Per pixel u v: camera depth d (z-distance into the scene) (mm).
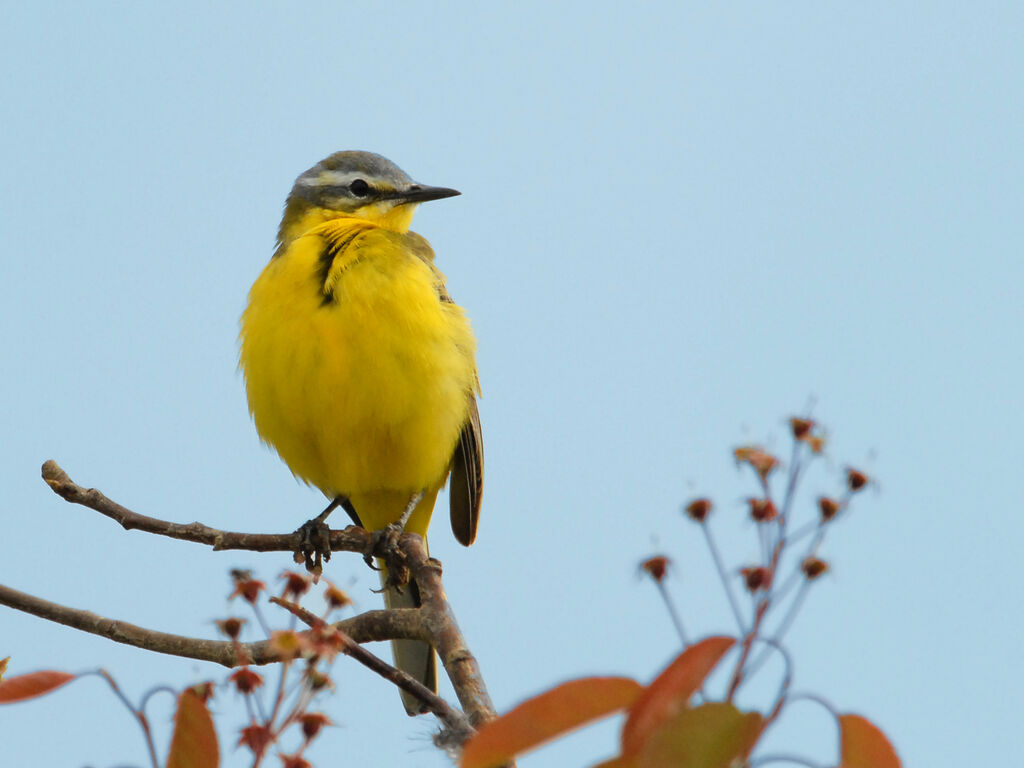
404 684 6941
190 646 7859
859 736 4594
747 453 5613
